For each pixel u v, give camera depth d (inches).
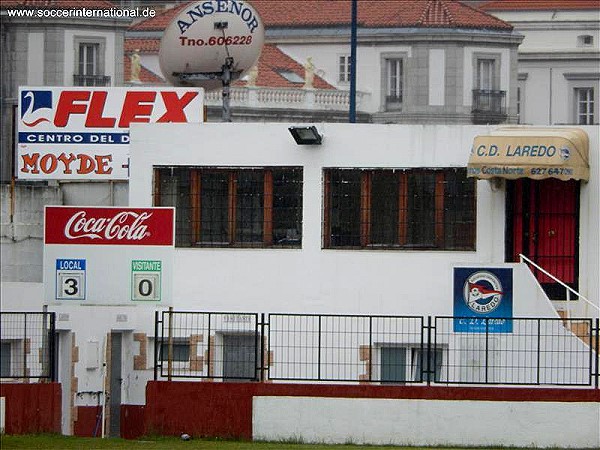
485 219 2755.9
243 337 2723.9
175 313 2564.0
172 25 3174.2
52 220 2571.4
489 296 2645.2
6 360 2593.5
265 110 7263.8
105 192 3137.3
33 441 2331.4
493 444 2433.6
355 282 2780.5
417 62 7839.6
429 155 2763.3
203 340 2746.1
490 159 2655.0
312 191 2790.4
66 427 2738.7
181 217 2829.7
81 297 2568.9
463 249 2760.8
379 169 2778.1
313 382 2551.7
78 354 2768.2
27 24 7116.1
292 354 2684.5
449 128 2760.8
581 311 2726.4
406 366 2669.8
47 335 2564.0
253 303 2802.7
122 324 2785.4
